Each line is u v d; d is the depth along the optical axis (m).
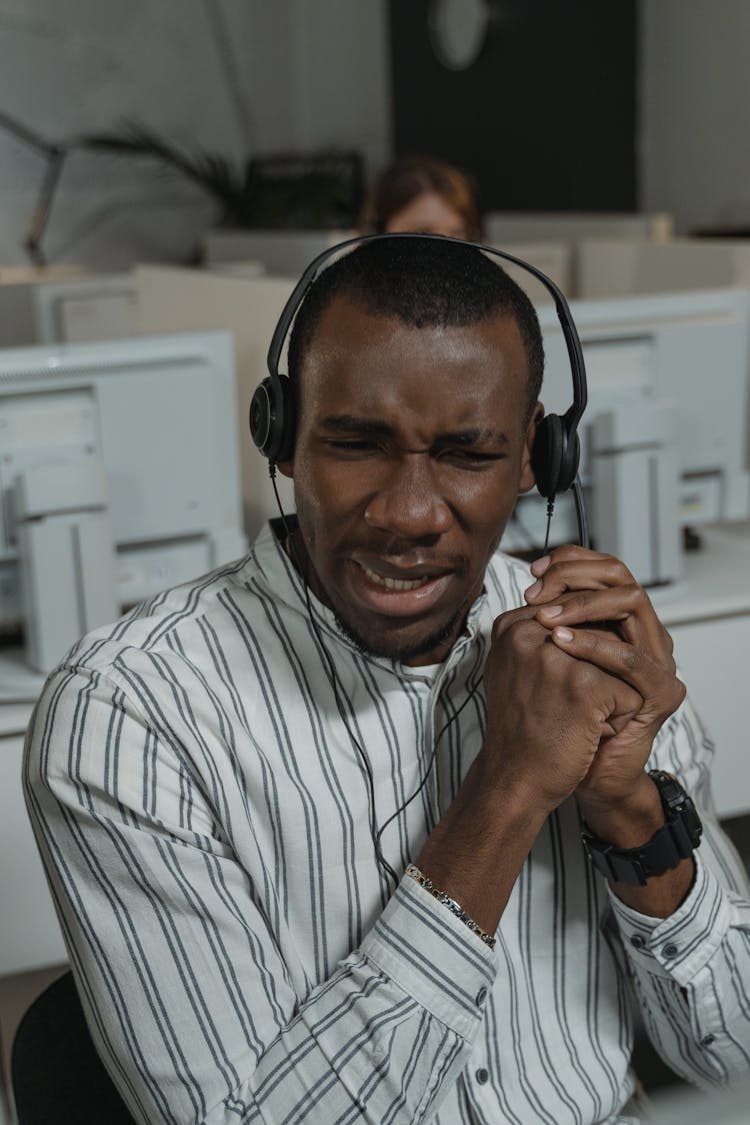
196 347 1.91
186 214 7.45
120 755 0.79
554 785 0.78
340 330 0.74
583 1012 0.92
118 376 1.84
